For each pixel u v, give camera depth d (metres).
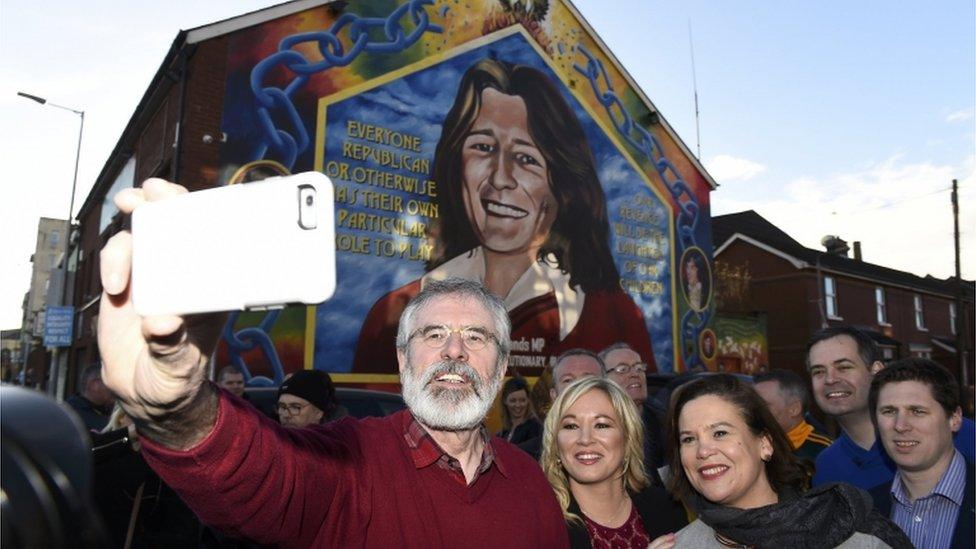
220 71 9.44
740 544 2.15
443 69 11.94
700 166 16.75
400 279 10.84
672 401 2.51
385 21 11.22
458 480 1.86
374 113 10.88
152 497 2.83
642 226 15.16
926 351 27.56
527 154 13.06
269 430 1.29
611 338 13.98
